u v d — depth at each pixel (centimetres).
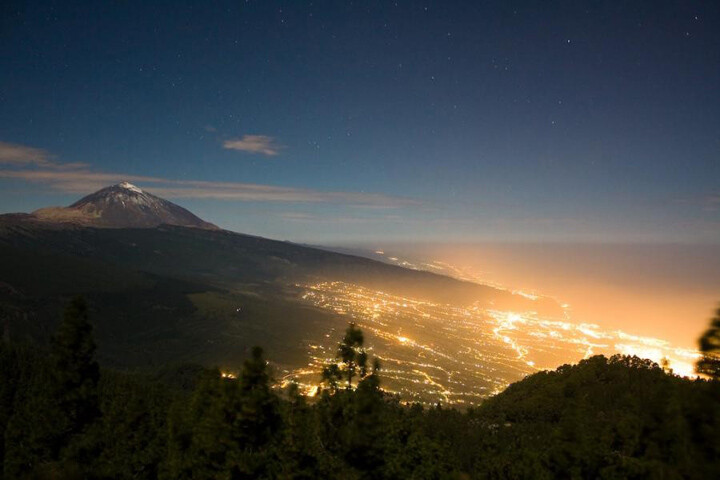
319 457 2355
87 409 3234
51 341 3203
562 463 2689
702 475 1022
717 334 1029
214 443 2431
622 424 2816
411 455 2781
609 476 2431
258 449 2417
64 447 3102
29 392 4581
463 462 4297
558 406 5806
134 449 3306
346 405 2461
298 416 2447
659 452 1391
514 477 3394
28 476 2861
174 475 2795
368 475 2400
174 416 3194
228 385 2492
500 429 5431
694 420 1059
